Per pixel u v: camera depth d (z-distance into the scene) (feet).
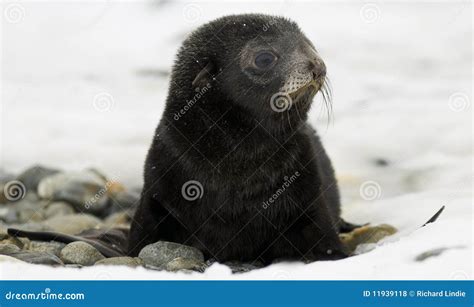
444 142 182.91
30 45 260.42
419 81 229.04
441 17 271.90
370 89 221.46
